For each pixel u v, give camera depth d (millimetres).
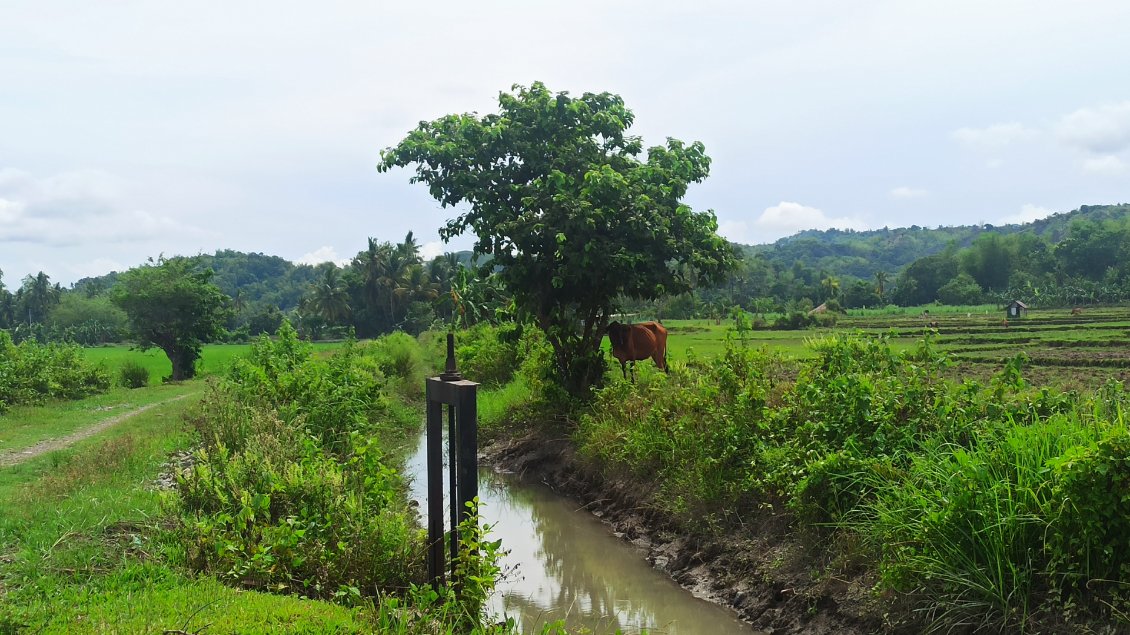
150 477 10164
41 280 97812
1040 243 122312
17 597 5430
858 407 7926
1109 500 5145
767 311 92000
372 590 6711
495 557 5988
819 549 7391
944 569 5836
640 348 15328
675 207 15367
